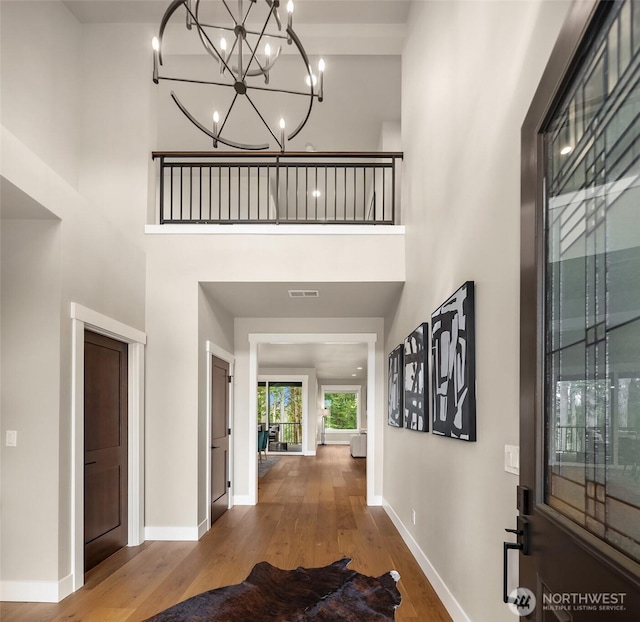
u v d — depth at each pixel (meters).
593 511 1.20
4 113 4.19
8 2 4.21
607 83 1.17
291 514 6.20
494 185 2.46
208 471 5.47
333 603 3.38
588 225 1.27
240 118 7.16
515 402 2.16
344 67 6.09
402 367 5.29
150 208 5.31
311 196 9.42
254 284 5.31
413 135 4.83
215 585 3.71
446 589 3.28
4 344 3.52
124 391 4.78
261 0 5.10
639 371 1.03
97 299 4.11
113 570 4.05
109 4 5.09
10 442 3.47
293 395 16.16
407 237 5.10
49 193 3.42
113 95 5.34
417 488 4.33
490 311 2.50
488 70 2.58
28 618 3.14
